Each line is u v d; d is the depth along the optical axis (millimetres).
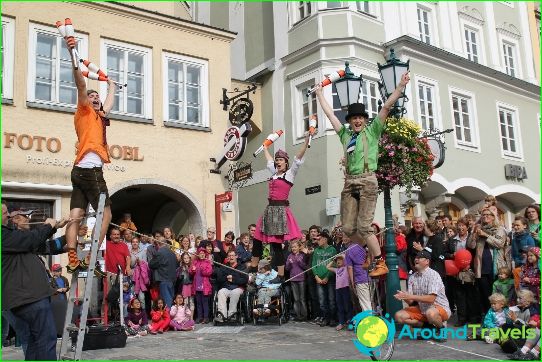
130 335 9500
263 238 6930
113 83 6375
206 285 10977
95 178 5789
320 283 10164
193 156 14250
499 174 19391
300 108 16844
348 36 16016
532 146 21094
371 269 6082
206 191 14281
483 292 8891
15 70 12148
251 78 18344
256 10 19359
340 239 10367
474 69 19031
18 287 5129
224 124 14938
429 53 17453
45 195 12055
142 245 11867
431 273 8156
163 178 13695
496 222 8922
